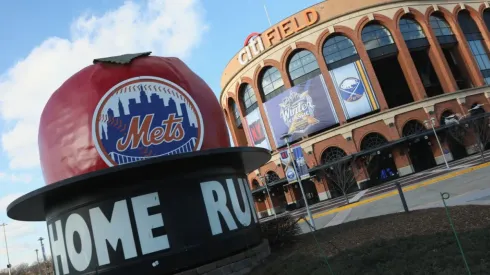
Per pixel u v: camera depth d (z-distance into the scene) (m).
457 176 27.12
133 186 9.32
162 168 9.57
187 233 9.45
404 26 54.31
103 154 9.43
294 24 53.59
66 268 9.52
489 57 59.03
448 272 6.14
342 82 51.00
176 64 11.21
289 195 52.75
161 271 9.01
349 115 50.22
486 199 13.72
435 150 49.09
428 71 57.91
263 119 55.81
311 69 53.44
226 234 10.16
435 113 49.41
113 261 8.99
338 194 48.72
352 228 12.24
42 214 12.02
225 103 66.75
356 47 51.62
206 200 10.00
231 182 10.99
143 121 9.81
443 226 9.50
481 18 59.97
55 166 9.95
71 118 9.92
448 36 56.81
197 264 9.41
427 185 26.58
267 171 55.81
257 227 11.88
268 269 9.59
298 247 11.61
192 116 10.48
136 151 9.56
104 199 9.27
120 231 9.11
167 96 10.28
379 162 50.53
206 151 9.64
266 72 57.19
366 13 52.31
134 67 10.41
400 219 11.60
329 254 9.44
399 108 48.91
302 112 52.09
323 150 50.09
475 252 6.73
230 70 62.03
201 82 11.58
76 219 9.38
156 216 9.28
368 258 7.96
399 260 7.36
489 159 34.22
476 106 48.75
